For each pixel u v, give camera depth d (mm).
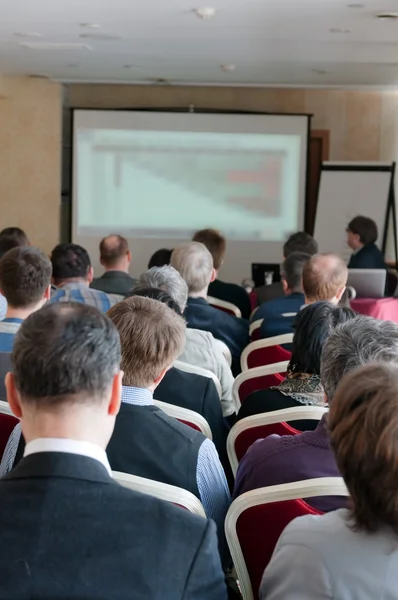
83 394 1098
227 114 9992
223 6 5012
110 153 10078
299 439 1729
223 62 7773
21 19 5668
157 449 1797
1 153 9836
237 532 1682
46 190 9938
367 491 1113
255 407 2223
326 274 3488
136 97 10297
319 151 10484
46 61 8031
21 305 2857
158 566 1044
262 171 10102
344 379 1211
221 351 3031
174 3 4949
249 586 1744
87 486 1072
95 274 10305
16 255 2865
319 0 4742
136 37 6379
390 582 1114
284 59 7453
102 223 10203
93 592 1022
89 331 1129
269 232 10195
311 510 1584
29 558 1033
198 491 1793
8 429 2092
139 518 1067
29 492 1066
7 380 1177
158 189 10148
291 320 3766
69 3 5039
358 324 1882
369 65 7711
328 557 1146
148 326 1868
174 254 3898
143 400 1871
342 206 10016
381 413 1113
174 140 10070
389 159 10344
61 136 9953
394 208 9922
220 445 2570
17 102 9734
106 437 1142
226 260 10266
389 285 7301
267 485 1702
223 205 10180
